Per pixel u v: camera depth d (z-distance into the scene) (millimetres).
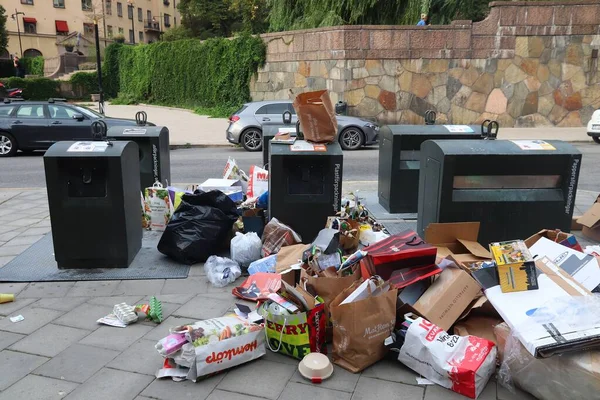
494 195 4707
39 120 13070
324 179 5043
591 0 16656
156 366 3154
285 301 3314
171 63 27609
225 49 23062
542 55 17125
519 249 3324
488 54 17016
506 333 3002
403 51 16781
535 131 16641
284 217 5078
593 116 14258
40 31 51219
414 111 17234
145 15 63469
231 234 5254
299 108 5168
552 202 4738
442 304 3324
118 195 4566
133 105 29328
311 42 18203
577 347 2645
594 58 17141
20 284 4398
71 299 4121
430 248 3631
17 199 7863
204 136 16703
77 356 3264
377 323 3107
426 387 2945
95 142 4762
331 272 3680
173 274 4621
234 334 3098
